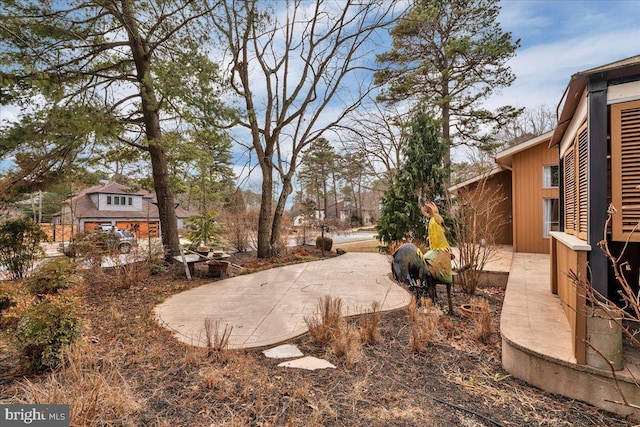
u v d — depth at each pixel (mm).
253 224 14117
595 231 2584
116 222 23719
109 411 2301
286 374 2980
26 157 7320
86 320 3398
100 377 2385
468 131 14281
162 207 8953
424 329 3828
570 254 3066
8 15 5793
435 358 3354
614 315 2506
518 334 3189
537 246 8812
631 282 3744
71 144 7227
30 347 2959
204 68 7996
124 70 8422
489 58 12523
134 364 3146
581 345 2605
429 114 9977
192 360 3178
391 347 3617
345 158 17141
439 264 4570
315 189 31438
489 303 5258
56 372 2928
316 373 3006
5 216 8312
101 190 23891
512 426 2287
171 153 9875
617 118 2549
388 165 14453
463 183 10047
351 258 11227
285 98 10781
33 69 5938
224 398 2551
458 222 6293
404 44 13133
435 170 9156
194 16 7766
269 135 10914
